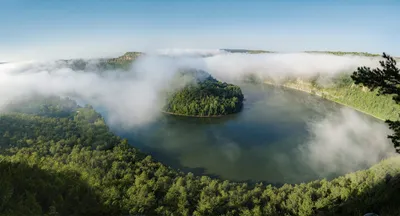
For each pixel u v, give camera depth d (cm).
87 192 6900
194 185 9250
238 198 8450
